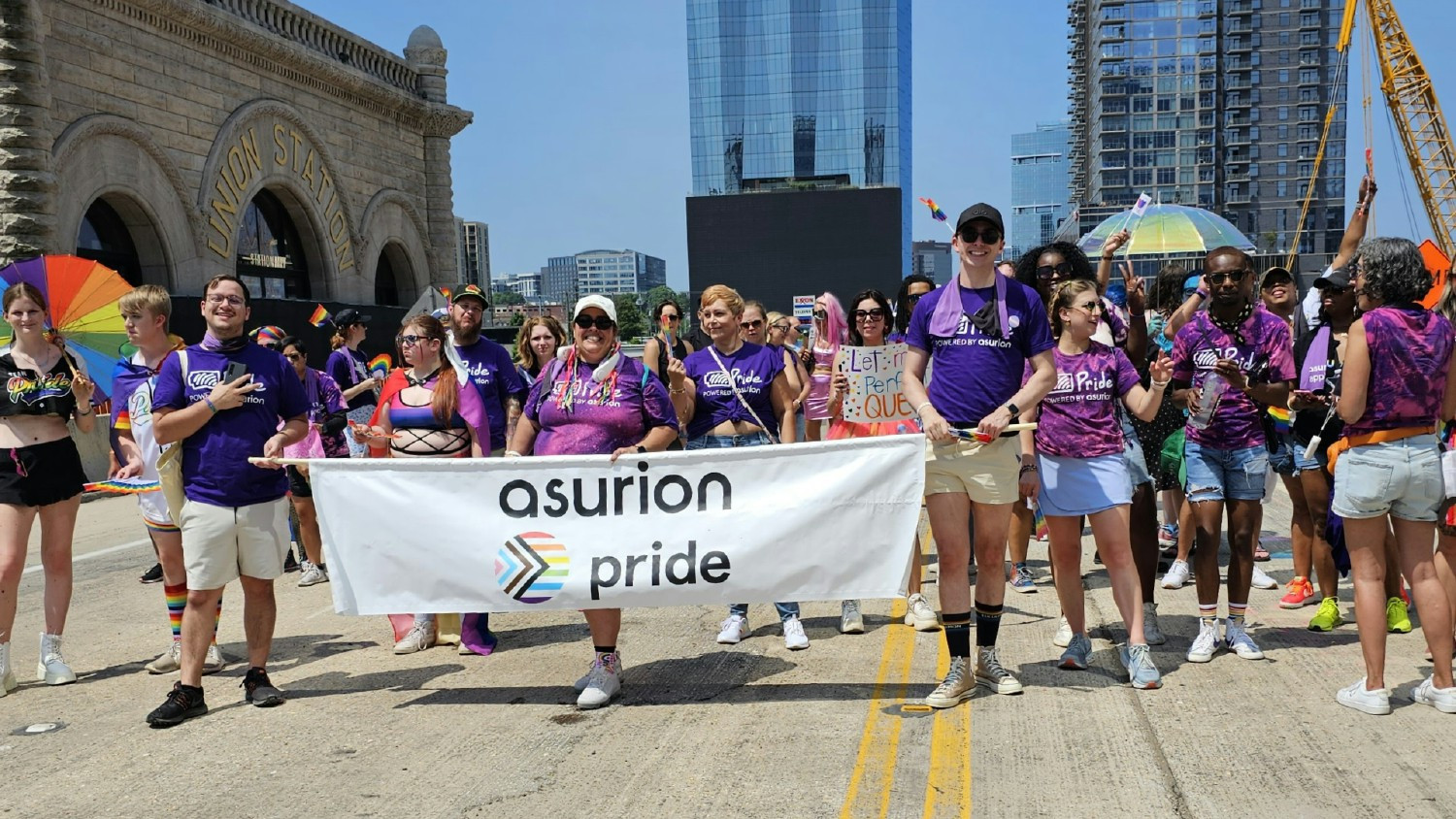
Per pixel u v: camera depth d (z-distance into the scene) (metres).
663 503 5.04
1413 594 4.72
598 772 4.30
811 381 7.73
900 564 4.93
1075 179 178.38
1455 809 3.71
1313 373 5.96
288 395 5.29
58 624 5.91
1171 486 6.70
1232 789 3.95
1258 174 146.62
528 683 5.56
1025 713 4.83
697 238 63.81
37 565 9.52
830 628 6.59
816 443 4.96
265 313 19.89
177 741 4.80
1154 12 140.88
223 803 4.10
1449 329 4.61
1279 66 145.12
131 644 6.74
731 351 6.37
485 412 6.18
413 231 28.42
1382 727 4.50
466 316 6.91
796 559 4.98
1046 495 5.28
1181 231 7.62
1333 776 4.02
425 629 6.35
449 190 29.84
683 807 3.94
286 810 4.02
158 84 18.62
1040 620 6.58
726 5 118.12
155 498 5.91
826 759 4.37
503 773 4.32
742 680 5.50
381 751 4.61
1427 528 4.67
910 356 5.00
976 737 4.56
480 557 5.08
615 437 5.29
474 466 5.10
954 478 4.90
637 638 6.46
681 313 8.66
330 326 22.03
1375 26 51.81
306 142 23.25
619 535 5.04
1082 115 168.88
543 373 5.50
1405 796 3.83
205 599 5.12
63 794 4.23
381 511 5.12
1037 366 4.78
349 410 9.26
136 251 18.97
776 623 6.76
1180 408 5.67
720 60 119.19
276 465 5.12
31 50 15.30
